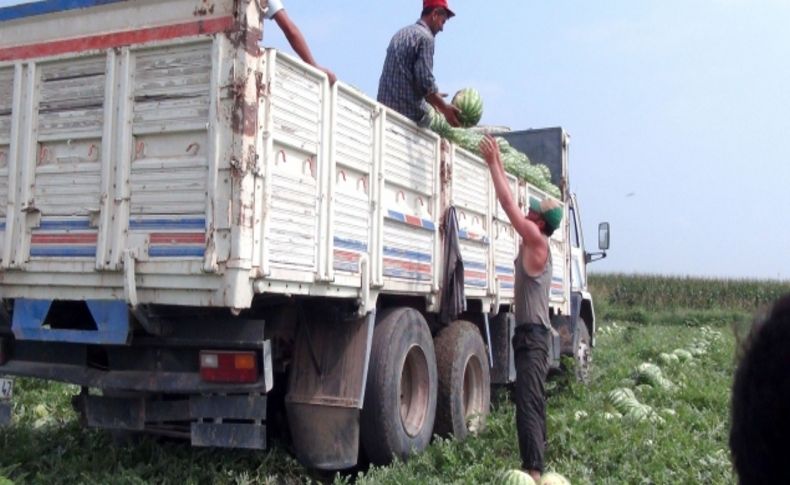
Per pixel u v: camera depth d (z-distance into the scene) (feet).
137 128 17.39
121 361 18.89
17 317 18.81
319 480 21.52
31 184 18.84
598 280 151.12
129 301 16.98
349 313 20.51
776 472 4.16
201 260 16.35
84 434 23.66
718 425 27.84
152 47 17.26
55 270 18.26
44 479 18.85
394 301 24.23
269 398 22.49
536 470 20.35
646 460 21.95
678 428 25.95
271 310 19.56
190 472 19.63
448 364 25.70
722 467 21.53
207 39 16.61
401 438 21.70
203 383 17.89
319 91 18.75
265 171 16.65
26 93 18.98
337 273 19.34
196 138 16.84
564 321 42.06
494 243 30.76
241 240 15.99
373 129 21.40
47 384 31.53
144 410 18.99
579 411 27.20
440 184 25.75
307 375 20.43
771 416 4.13
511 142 44.06
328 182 18.97
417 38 25.27
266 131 16.69
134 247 17.21
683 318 124.47
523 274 21.58
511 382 33.71
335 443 20.03
